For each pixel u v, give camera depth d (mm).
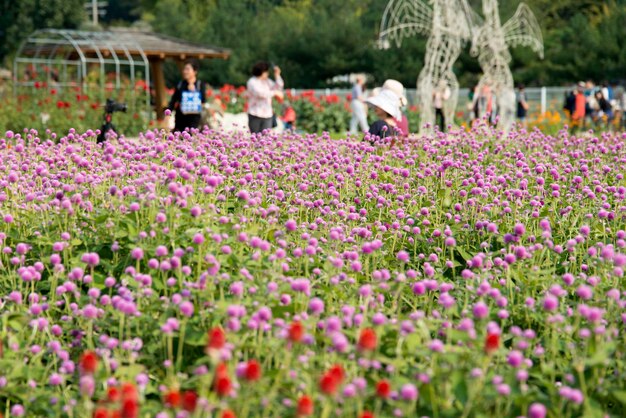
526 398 4633
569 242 7148
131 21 119625
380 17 65812
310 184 9469
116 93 28938
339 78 65938
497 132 14234
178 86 15031
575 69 56125
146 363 5617
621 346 5328
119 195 7527
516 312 6227
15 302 5957
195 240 6094
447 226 7961
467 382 4617
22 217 7762
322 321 5617
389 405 4711
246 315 5402
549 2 68125
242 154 10125
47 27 70250
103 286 6359
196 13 79500
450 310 5746
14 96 28094
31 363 5348
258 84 16188
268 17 70625
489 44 24891
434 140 13070
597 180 9586
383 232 8023
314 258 7004
